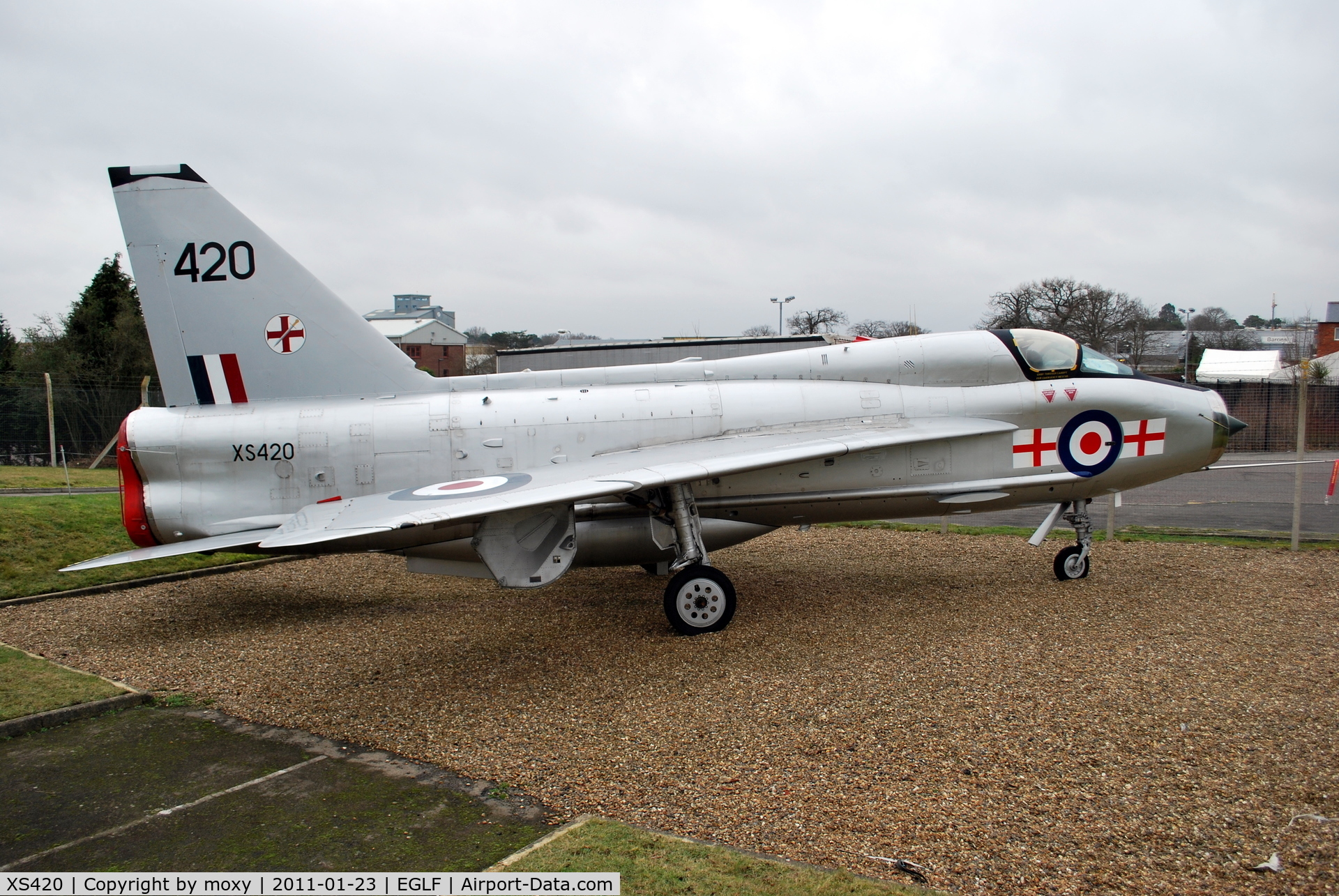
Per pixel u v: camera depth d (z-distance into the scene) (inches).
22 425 1007.0
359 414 312.7
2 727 204.8
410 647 284.7
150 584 393.1
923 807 156.1
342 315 322.7
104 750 197.3
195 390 319.9
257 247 318.0
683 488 290.0
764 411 322.0
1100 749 180.2
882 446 296.8
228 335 319.3
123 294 1483.8
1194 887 128.4
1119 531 484.1
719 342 771.4
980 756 178.1
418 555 312.7
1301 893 126.2
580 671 250.8
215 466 309.3
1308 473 840.3
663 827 152.1
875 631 281.0
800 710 208.7
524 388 335.0
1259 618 287.4
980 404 330.3
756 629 289.9
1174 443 340.5
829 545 465.1
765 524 340.8
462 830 153.8
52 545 408.2
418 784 175.2
